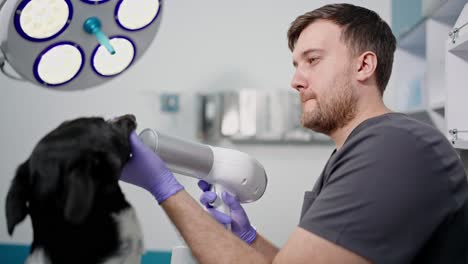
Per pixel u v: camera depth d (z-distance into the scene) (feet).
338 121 2.80
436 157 2.23
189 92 6.12
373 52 2.71
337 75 2.70
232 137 5.84
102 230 2.09
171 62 6.14
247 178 2.90
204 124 5.91
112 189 2.12
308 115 2.84
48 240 2.04
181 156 2.65
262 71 6.01
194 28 6.11
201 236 2.32
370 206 2.10
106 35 2.41
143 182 2.44
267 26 6.00
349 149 2.40
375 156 2.20
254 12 6.02
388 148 2.21
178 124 6.12
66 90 2.54
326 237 2.11
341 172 2.29
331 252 2.09
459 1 3.89
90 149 2.00
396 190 2.11
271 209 5.96
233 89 6.05
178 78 6.14
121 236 2.16
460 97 3.79
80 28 2.29
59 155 1.96
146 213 6.12
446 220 2.19
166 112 6.14
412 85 5.16
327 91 2.72
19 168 2.15
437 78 4.49
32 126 6.40
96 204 2.07
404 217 2.09
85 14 2.25
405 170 2.14
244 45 6.04
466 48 3.68
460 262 2.25
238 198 3.01
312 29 2.82
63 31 2.23
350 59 2.70
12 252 6.26
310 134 5.74
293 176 5.93
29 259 2.06
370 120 2.56
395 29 5.48
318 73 2.75
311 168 5.91
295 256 2.14
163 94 6.09
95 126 2.14
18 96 6.41
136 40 2.60
